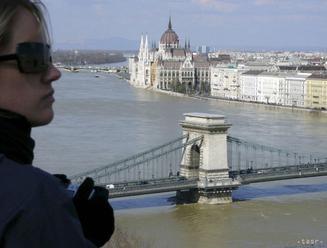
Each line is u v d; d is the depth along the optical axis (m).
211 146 170.12
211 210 151.88
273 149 198.12
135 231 123.19
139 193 155.12
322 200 163.75
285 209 151.88
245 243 119.75
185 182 162.38
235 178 169.62
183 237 123.50
